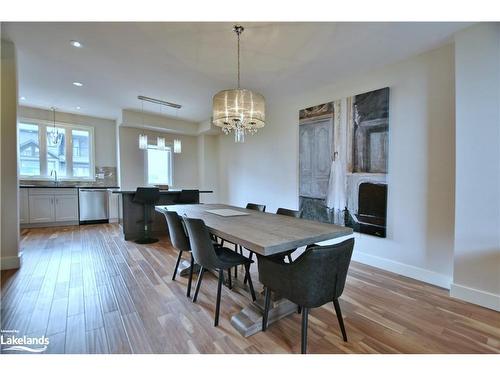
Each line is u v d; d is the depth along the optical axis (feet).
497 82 6.49
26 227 15.94
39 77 11.17
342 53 8.64
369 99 9.88
